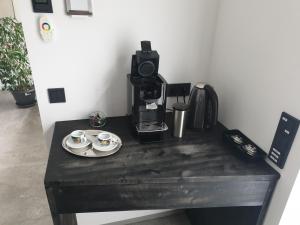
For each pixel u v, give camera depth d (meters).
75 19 1.15
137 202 1.01
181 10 1.29
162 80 1.19
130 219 1.74
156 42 1.32
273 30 1.00
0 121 3.08
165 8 1.26
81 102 1.34
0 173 2.18
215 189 1.02
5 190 2.00
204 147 1.18
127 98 1.37
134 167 1.01
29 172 2.20
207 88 1.25
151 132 1.23
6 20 3.01
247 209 1.18
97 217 1.63
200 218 1.64
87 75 1.28
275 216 1.08
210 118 1.29
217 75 1.43
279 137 1.01
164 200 1.02
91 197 0.97
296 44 0.90
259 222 1.14
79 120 1.36
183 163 1.06
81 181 0.93
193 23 1.34
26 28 1.11
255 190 1.04
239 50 1.21
